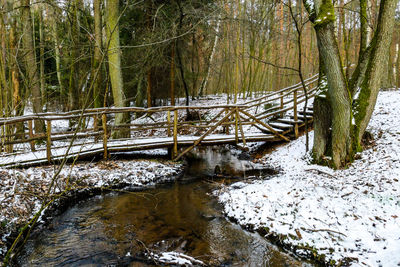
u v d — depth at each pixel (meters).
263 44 17.47
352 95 6.84
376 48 6.29
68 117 6.34
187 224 4.69
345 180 5.39
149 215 5.05
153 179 7.15
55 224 4.61
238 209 5.01
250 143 11.07
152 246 3.97
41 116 6.20
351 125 6.27
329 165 6.47
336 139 6.34
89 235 4.29
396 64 19.56
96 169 6.83
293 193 5.05
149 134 13.98
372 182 4.96
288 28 17.86
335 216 4.14
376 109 9.20
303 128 9.77
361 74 6.76
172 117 16.05
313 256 3.58
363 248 3.48
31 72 7.12
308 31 20.64
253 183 6.36
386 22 6.11
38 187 5.26
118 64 9.12
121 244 4.03
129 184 6.70
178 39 14.26
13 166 5.64
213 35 15.85
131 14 13.59
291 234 3.99
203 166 8.62
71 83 13.84
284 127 9.44
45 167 6.22
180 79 16.77
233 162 9.10
